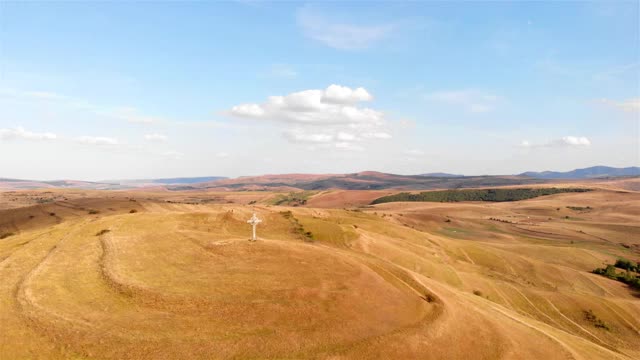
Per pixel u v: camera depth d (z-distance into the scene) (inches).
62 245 2124.8
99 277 1667.1
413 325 1541.6
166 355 1134.4
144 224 2770.7
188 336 1239.5
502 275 4886.8
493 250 6033.5
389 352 1315.2
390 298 1749.5
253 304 1465.3
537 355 1600.6
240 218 3789.4
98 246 2129.7
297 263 1972.2
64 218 5585.6
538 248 7396.7
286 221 4330.7
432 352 1389.0
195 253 2052.2
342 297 1619.1
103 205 6574.8
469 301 2242.9
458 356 1413.6
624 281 5620.1
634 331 3506.4
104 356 1109.1
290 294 1582.2
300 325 1386.6
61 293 1489.9
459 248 5836.6
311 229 4101.9
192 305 1432.1
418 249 4766.2
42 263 1815.9
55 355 1099.9
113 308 1395.2
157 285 1573.6
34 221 5487.2
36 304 1374.3
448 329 1581.0
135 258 1914.4
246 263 1926.7
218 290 1567.4
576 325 3476.9
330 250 2393.0
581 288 5088.6
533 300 3836.1
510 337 1701.5
